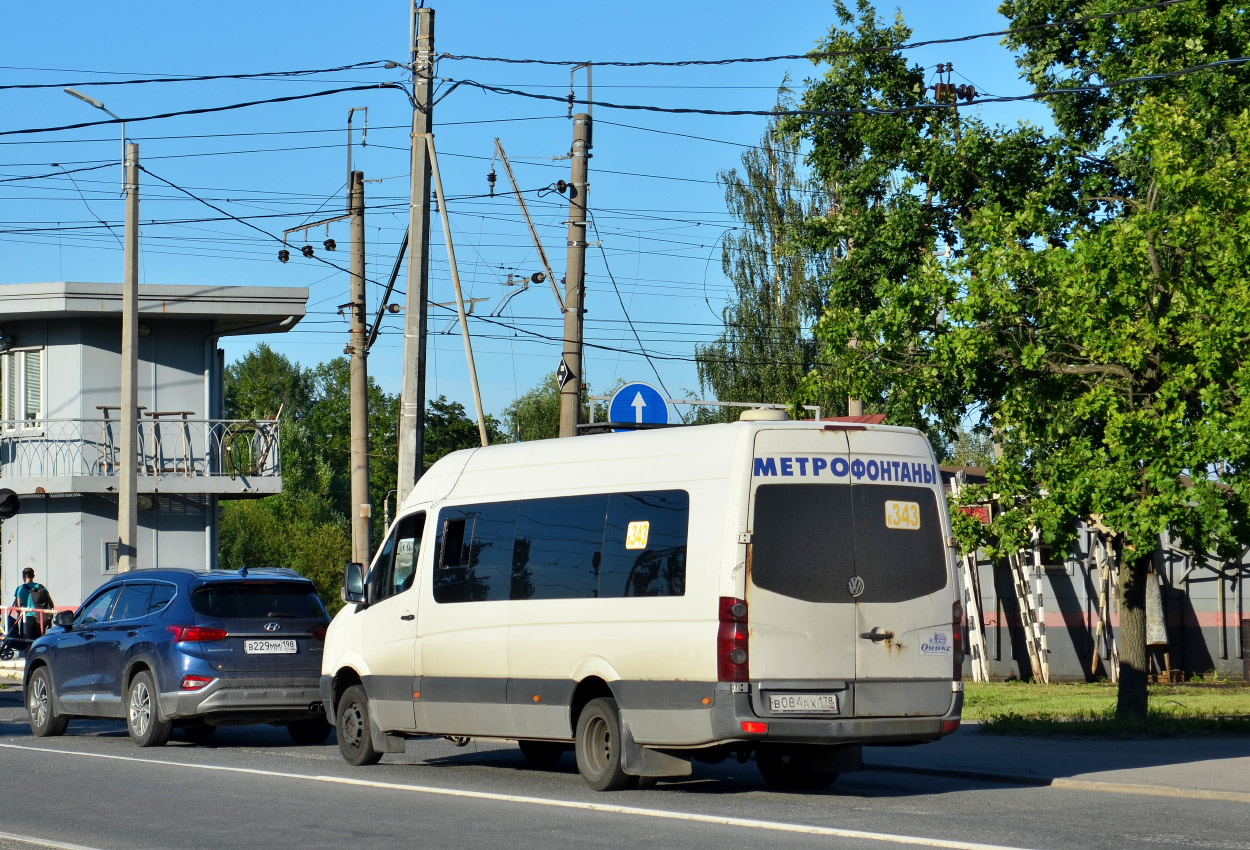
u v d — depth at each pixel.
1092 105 21.14
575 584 12.60
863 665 11.53
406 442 21.56
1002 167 20.38
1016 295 16.86
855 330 18.58
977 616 31.39
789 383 47.56
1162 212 16.69
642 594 11.95
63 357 32.03
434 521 14.33
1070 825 10.09
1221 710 20.44
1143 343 15.85
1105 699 23.09
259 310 31.98
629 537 12.21
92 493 31.62
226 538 65.25
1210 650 33.66
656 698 11.70
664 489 12.01
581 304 23.17
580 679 12.39
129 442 25.19
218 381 33.84
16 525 32.31
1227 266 15.65
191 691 16.27
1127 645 17.91
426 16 22.28
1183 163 16.12
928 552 12.01
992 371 17.66
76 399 31.89
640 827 10.02
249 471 33.03
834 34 22.00
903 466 12.04
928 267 17.48
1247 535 16.23
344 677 15.30
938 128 21.08
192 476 31.64
